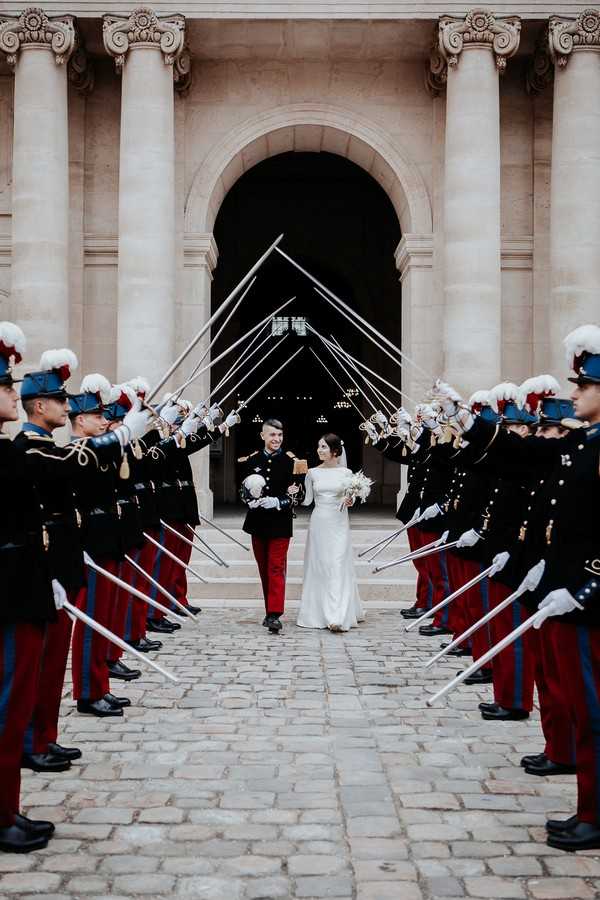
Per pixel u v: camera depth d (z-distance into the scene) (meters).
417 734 6.89
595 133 15.98
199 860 4.67
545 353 17.27
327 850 4.80
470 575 8.73
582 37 15.89
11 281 16.67
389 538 11.86
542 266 17.30
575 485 5.07
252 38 16.58
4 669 4.86
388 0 15.91
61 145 16.06
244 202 25.50
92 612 7.33
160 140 15.93
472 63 15.88
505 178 17.50
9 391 4.89
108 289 17.38
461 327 15.88
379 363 25.41
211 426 11.48
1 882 4.41
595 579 4.87
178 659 9.48
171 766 6.11
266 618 11.16
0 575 4.87
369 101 17.34
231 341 26.05
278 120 17.28
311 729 6.98
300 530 15.85
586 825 4.89
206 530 15.45
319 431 26.66
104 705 7.36
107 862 4.64
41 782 5.80
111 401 7.24
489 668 8.56
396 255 18.36
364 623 11.86
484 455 5.77
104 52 17.02
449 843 4.90
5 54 16.47
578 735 4.91
